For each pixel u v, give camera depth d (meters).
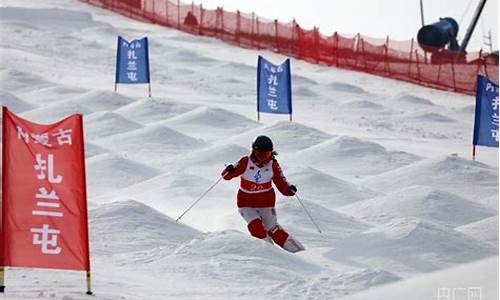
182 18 144.38
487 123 53.38
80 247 19.02
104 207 29.97
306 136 60.41
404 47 125.50
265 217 27.95
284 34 132.75
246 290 19.47
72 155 19.16
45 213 19.05
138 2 149.88
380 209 36.00
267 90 64.25
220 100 85.50
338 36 127.19
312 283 19.56
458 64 118.62
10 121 19.06
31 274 21.34
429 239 26.27
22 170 19.08
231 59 122.38
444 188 45.28
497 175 47.53
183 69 106.56
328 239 30.00
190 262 23.59
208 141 60.47
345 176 49.81
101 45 120.94
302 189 41.38
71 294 18.25
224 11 139.62
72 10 139.88
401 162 53.53
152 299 18.25
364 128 73.62
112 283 20.33
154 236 27.62
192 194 38.97
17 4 144.00
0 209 19.48
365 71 123.12
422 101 95.38
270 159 27.98
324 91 99.19
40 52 111.12
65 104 70.00
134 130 60.38
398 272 24.33
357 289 19.02
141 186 41.16
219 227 31.83
